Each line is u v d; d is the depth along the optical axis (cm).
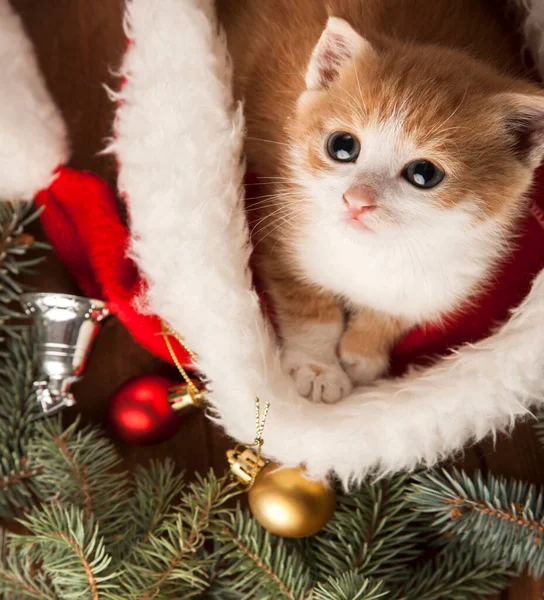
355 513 36
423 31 41
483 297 39
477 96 35
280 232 39
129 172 35
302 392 38
